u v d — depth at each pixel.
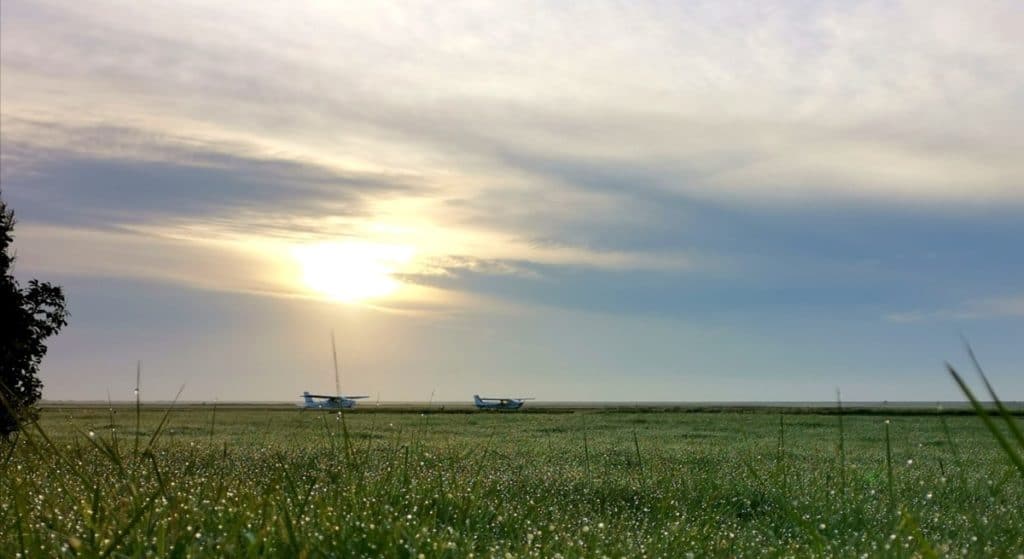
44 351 12.67
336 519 3.66
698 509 6.62
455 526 4.26
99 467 4.76
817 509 5.55
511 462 10.84
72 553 2.91
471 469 7.68
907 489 7.40
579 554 3.81
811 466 10.62
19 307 12.48
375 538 3.30
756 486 7.81
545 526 4.86
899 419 33.34
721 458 12.73
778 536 5.41
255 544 2.80
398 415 42.84
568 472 9.56
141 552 2.86
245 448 10.90
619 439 19.77
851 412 48.34
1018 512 5.53
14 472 4.54
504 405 87.81
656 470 10.15
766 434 22.48
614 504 7.10
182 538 2.98
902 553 3.65
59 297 12.95
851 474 8.22
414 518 4.03
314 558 2.93
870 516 5.24
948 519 5.53
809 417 36.84
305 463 7.46
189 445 11.08
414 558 3.08
